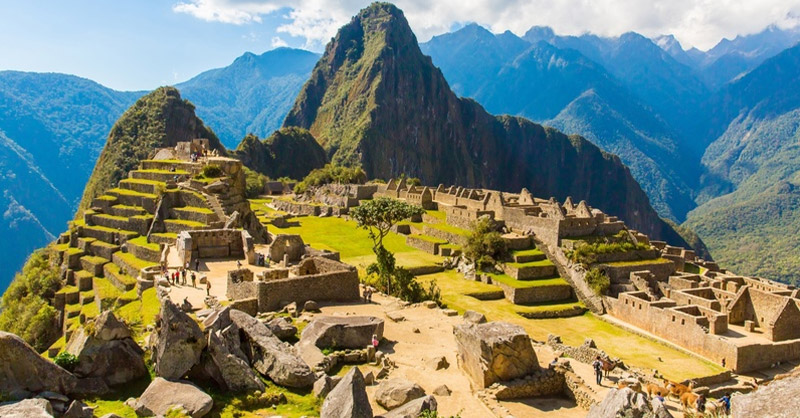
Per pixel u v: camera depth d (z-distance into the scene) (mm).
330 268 42594
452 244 91125
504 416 23031
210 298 36344
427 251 92375
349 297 40000
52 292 74375
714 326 56312
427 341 32406
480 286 75812
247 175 189625
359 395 18281
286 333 29484
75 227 81938
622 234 81875
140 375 21812
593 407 17094
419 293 57156
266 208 138250
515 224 90938
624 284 73250
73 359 20828
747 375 51125
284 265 48844
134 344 22547
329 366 26453
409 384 23078
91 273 72188
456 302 67062
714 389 46531
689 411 26016
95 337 21453
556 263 79062
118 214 82188
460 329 28391
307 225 114562
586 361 35438
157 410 19141
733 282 72062
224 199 75812
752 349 51906
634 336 61656
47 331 66688
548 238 83312
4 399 18359
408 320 36750
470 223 95375
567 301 73875
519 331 27406
